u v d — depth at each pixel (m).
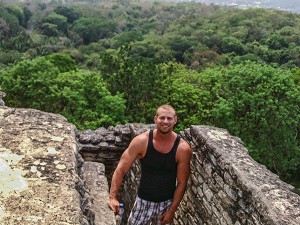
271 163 16.08
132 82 19.41
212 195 4.12
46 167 3.05
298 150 16.45
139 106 19.39
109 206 3.70
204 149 4.34
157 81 19.50
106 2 151.62
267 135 15.64
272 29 65.62
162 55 54.19
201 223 4.41
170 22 95.69
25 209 2.57
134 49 55.28
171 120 3.56
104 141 6.75
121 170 3.71
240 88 15.89
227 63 50.47
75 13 99.25
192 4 132.50
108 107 16.28
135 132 6.12
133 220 3.89
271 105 15.09
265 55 49.91
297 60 48.16
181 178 3.74
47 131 3.59
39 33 81.06
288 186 3.44
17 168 2.98
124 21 101.88
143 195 3.80
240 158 3.91
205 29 67.94
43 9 129.25
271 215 3.00
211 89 18.05
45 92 17.31
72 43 77.94
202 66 50.09
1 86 17.92
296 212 3.04
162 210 3.81
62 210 2.60
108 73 21.00
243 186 3.48
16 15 93.81
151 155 3.65
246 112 15.67
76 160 3.27
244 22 69.50
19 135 3.46
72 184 2.90
